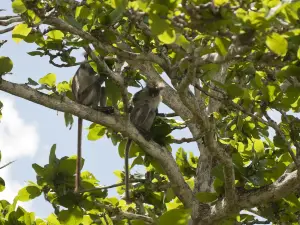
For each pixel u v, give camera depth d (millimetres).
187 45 9359
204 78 11461
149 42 11289
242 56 9297
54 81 11734
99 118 12125
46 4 10625
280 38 7840
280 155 13453
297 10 8016
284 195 11484
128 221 13469
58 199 12805
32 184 12898
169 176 12789
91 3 10617
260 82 11328
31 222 12453
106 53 10922
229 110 13367
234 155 11945
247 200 11625
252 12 7730
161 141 12805
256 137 13070
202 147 13328
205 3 8477
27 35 10836
